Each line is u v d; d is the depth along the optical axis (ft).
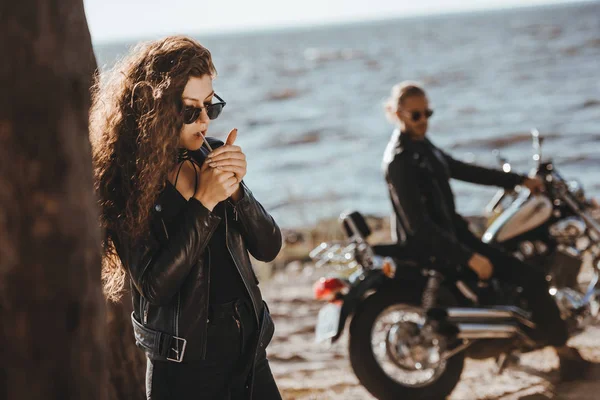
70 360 5.57
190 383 8.00
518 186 16.99
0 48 5.33
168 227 7.80
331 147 110.11
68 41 5.73
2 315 5.38
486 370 17.67
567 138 92.02
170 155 7.76
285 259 37.11
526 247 16.52
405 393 14.98
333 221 43.57
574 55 238.48
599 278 16.55
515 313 15.08
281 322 24.38
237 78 315.17
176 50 7.85
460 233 16.03
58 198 5.49
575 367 16.37
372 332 15.07
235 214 8.25
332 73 296.30
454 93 169.17
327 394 16.39
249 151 113.39
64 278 5.52
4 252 5.35
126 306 10.67
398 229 15.85
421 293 15.25
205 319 7.92
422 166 15.37
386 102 16.08
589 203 16.81
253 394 8.43
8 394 5.38
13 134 5.35
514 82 180.14
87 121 5.96
